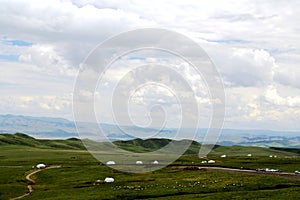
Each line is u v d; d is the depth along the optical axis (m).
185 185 82.38
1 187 92.50
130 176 102.00
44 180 104.31
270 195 66.50
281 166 119.50
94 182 94.31
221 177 92.81
